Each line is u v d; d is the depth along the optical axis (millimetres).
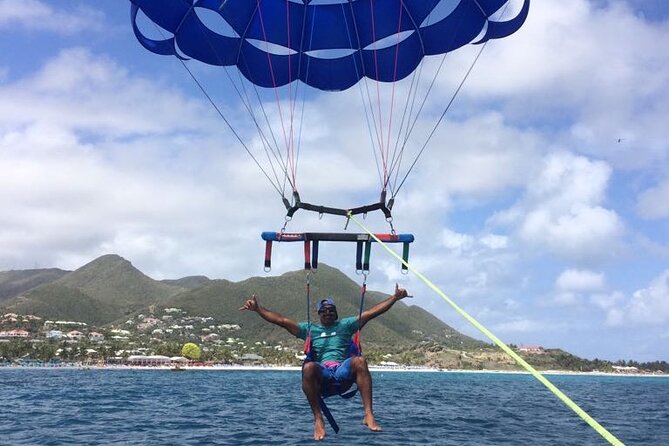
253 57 16281
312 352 10281
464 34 15703
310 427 22844
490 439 20766
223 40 15867
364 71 16766
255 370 190375
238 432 21156
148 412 29406
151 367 195875
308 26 15961
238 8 15219
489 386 85188
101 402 36656
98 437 19594
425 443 19078
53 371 146125
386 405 36812
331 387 10117
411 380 120438
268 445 18078
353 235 11859
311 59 16594
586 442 20797
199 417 26797
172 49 15750
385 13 15680
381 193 12586
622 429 25953
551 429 24453
